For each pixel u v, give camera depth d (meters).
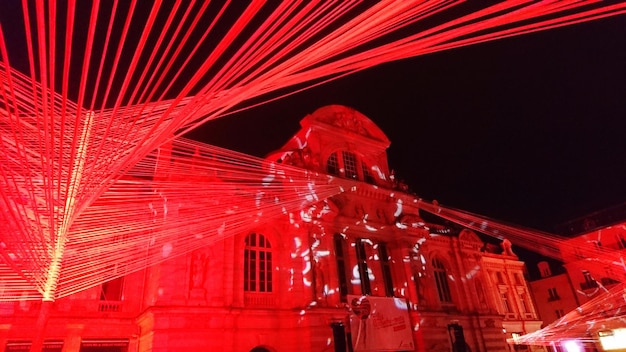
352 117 29.30
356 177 27.48
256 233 21.27
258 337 18.70
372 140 29.39
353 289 23.09
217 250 19.00
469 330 28.05
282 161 23.69
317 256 21.98
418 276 26.48
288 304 20.31
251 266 20.47
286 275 20.92
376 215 26.95
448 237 31.33
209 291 18.02
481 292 30.73
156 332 16.25
